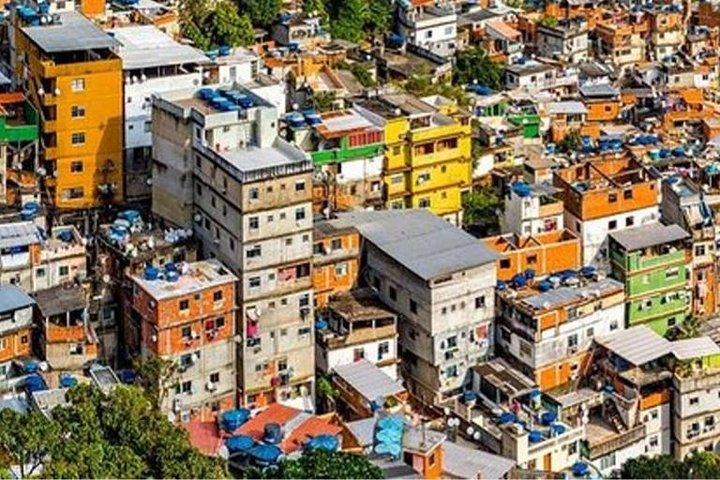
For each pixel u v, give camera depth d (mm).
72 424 188375
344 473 180625
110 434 189250
